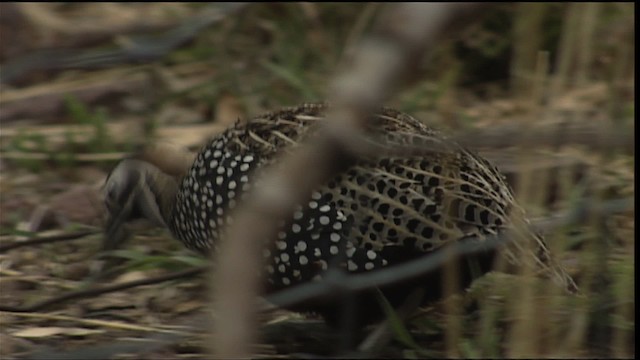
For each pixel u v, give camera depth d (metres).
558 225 6.83
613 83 6.61
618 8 10.65
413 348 7.27
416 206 6.75
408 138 6.91
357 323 7.23
